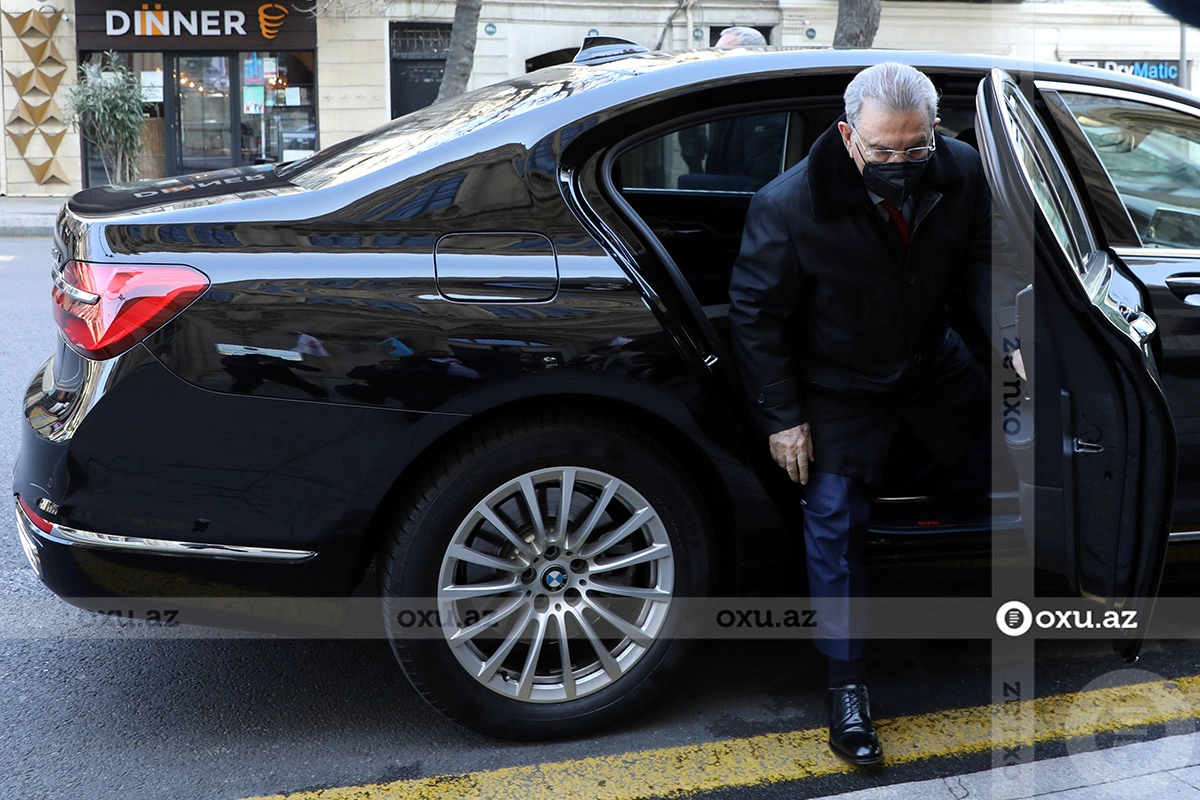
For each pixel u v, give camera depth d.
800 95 2.60
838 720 2.46
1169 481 2.10
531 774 2.40
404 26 17.31
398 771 2.41
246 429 2.21
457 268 2.29
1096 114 2.84
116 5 16.66
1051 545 2.49
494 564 2.38
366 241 2.29
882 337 2.39
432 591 2.34
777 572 2.55
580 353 2.30
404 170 2.38
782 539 2.53
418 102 17.59
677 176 3.42
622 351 2.33
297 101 17.20
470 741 2.54
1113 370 2.08
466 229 2.33
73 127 16.98
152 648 2.99
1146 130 2.88
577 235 2.37
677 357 2.36
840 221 2.29
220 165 17.25
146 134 17.00
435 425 2.26
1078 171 2.63
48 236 13.57
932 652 2.98
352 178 2.42
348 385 2.22
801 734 2.57
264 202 2.35
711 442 2.41
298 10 16.80
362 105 17.23
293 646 3.02
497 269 2.30
